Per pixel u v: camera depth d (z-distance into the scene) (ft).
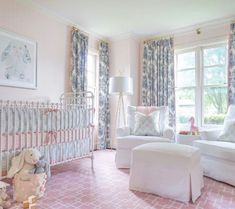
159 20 12.28
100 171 9.66
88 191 7.32
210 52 12.77
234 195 7.14
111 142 14.94
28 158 6.78
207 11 11.14
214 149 8.49
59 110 8.77
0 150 6.66
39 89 11.00
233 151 7.78
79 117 9.79
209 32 12.59
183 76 13.78
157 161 7.12
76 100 12.62
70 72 12.68
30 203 5.92
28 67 10.43
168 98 13.57
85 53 13.44
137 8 10.87
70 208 6.07
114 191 7.36
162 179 7.00
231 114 10.02
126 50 14.53
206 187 7.86
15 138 7.10
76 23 12.73
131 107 12.54
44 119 8.12
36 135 7.79
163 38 14.16
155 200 6.70
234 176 7.82
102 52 14.83
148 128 11.08
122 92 12.94
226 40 11.99
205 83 12.92
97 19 12.19
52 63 11.69
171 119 13.39
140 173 7.41
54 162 8.48
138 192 7.30
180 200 6.64
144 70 14.76
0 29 9.29
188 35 13.37
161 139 10.11
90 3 10.39
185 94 13.67
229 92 11.52
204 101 12.95
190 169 6.64
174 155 6.85
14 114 7.09
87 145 10.19
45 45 11.30
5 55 9.47
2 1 9.41
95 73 15.06
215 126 12.34
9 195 6.89
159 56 14.12
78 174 9.19
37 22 10.88
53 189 7.47
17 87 9.98
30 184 6.54
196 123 13.03
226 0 10.05
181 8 10.84
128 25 13.02
